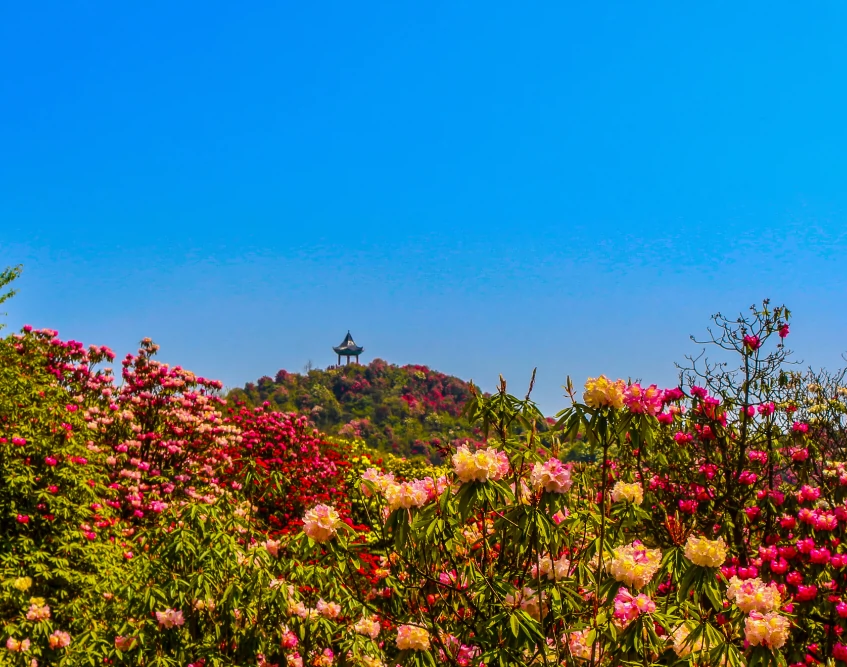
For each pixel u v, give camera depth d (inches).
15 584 205.6
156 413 422.0
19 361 367.6
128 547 265.7
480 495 128.0
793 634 189.2
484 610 148.0
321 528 145.0
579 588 153.7
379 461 496.1
